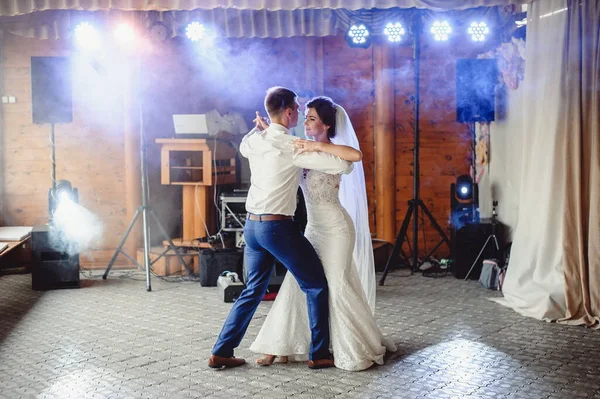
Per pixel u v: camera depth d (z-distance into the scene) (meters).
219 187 8.14
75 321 5.93
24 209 8.15
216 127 7.77
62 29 7.48
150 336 5.48
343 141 4.92
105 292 6.99
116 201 8.23
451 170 8.56
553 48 5.94
